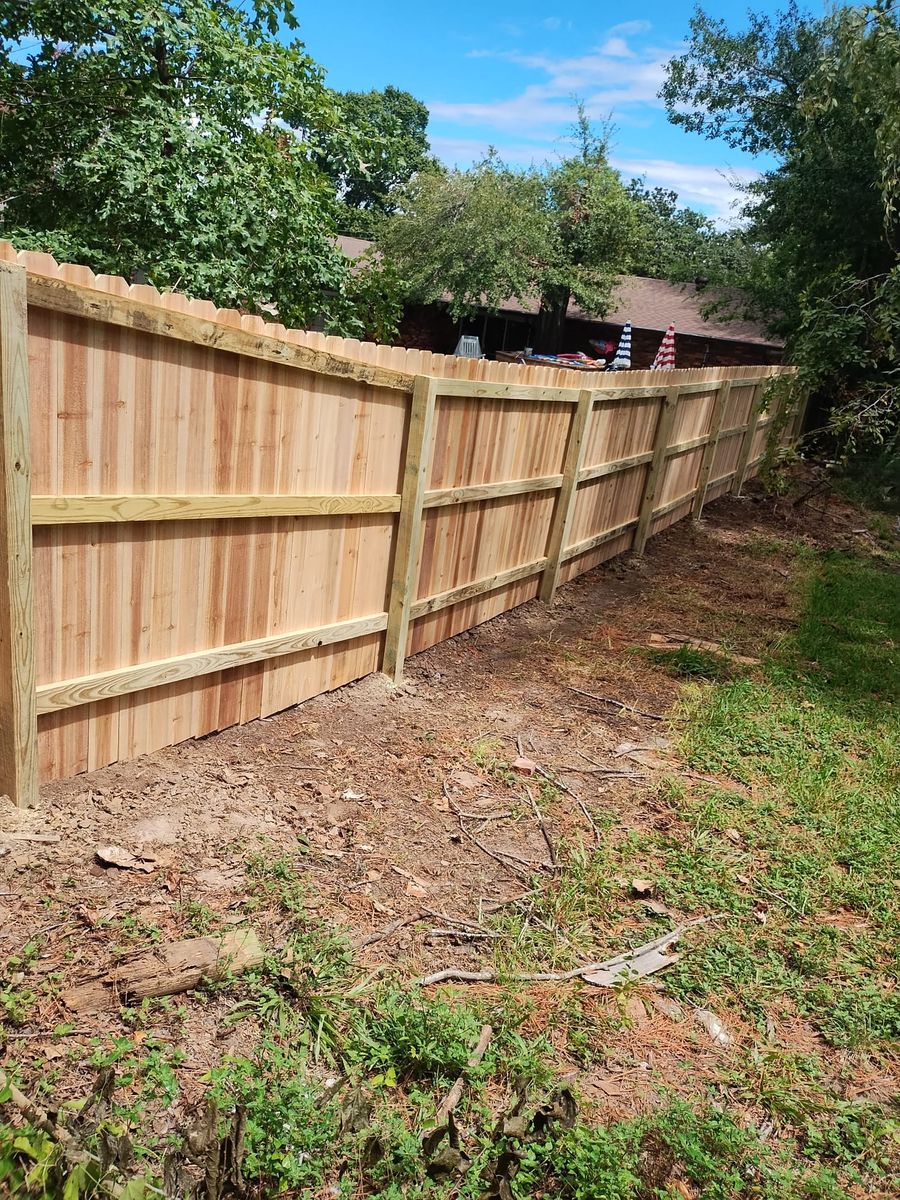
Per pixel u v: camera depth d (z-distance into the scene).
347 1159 2.33
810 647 7.44
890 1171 2.62
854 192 17.81
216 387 3.83
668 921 3.69
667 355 23.00
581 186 30.59
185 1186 1.97
